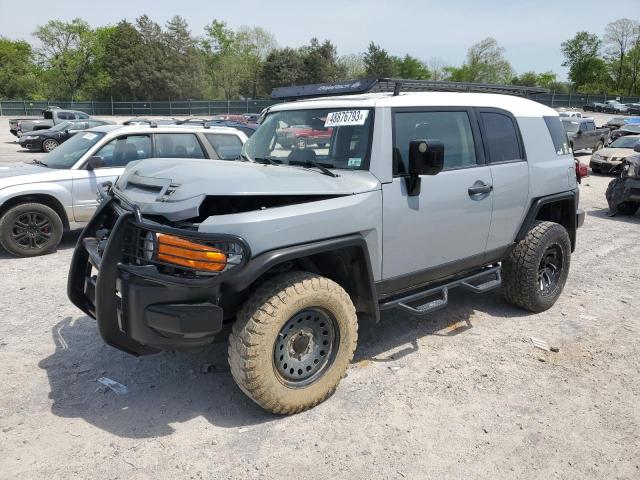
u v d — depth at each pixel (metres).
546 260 5.21
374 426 3.33
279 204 3.29
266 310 3.14
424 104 4.08
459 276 4.69
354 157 3.75
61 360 4.14
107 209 3.74
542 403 3.62
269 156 4.25
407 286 4.08
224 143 8.22
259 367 3.15
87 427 3.28
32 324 4.83
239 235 3.00
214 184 3.11
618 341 4.64
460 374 4.00
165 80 76.88
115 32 78.44
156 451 3.06
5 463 2.93
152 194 3.28
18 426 3.27
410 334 4.73
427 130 4.05
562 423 3.39
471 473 2.91
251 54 89.69
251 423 3.35
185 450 3.07
